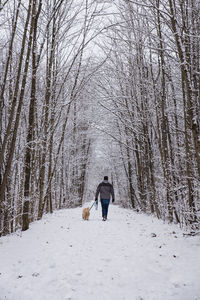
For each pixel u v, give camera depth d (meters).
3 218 6.90
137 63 9.74
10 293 2.77
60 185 17.69
